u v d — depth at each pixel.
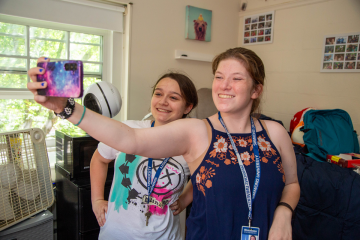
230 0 2.88
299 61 2.58
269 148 0.81
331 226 1.76
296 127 2.30
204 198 0.77
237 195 0.74
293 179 0.92
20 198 1.39
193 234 0.81
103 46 2.21
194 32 2.58
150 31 2.34
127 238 1.01
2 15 1.77
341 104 2.34
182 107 1.15
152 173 1.04
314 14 2.46
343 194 1.72
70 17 1.94
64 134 1.72
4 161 1.33
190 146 0.80
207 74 2.77
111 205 1.07
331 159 1.98
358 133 2.25
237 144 0.79
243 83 0.78
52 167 1.99
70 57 2.09
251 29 2.90
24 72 1.92
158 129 0.73
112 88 1.34
